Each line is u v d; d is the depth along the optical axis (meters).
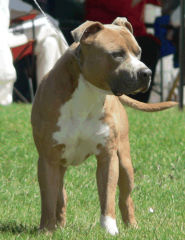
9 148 13.04
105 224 7.21
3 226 7.68
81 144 7.59
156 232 7.22
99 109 7.34
